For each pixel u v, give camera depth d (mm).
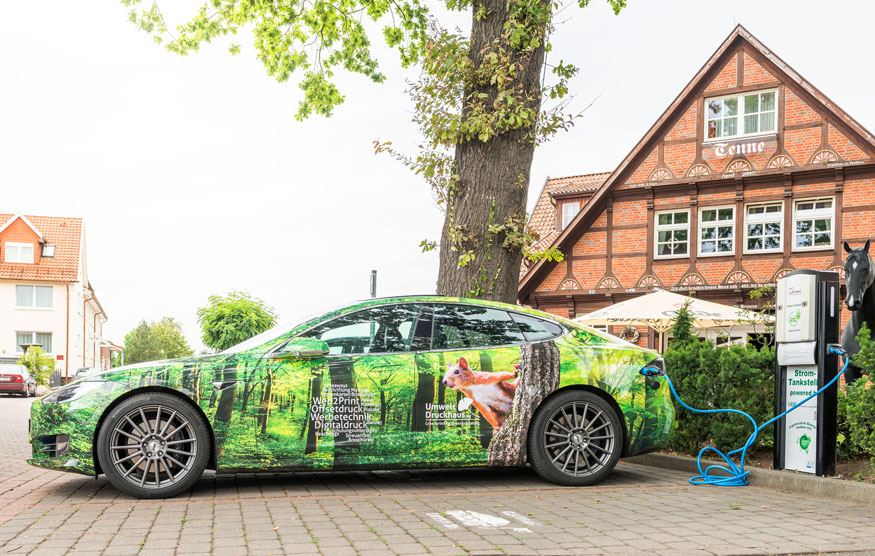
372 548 4230
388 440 6082
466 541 4395
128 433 5770
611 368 6559
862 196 20922
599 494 6047
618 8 11297
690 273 23062
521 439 6316
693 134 23234
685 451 8023
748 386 7480
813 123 21594
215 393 5855
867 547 4320
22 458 8477
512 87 8969
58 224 50719
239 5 12594
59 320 46969
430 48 8977
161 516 5090
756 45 22312
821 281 6559
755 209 22406
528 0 8766
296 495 5918
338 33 13195
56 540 4398
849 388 6418
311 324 6215
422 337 6328
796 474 6496
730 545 4340
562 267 24859
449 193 9242
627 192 24062
